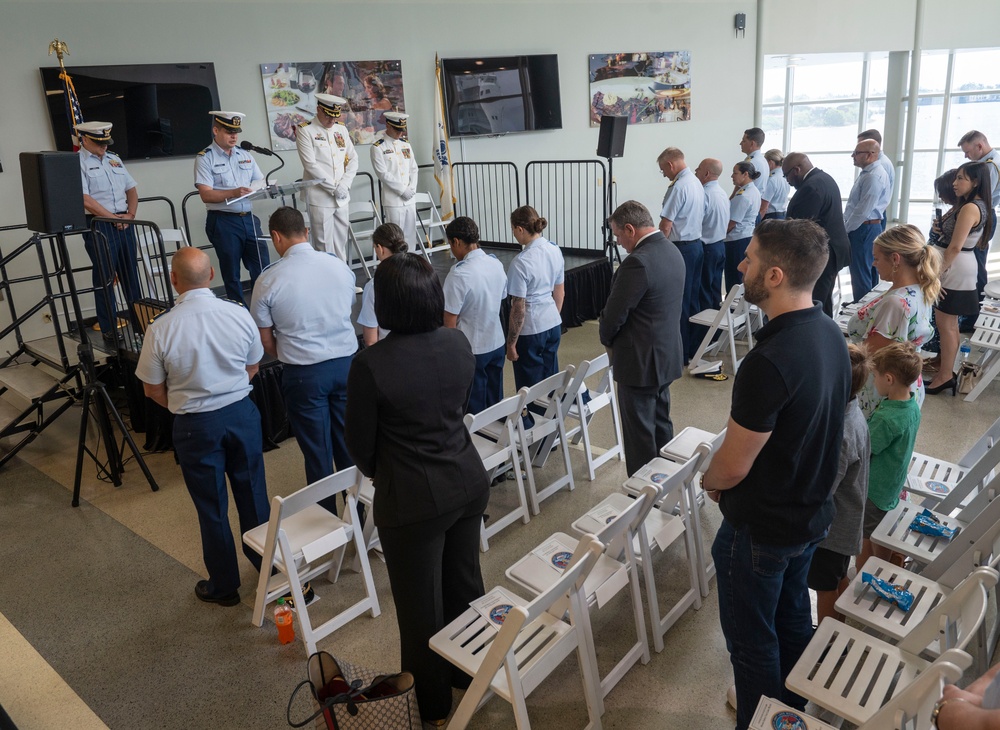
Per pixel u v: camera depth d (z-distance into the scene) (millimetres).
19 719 2543
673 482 2555
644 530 2600
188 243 6074
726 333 5887
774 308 1794
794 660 2215
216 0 6441
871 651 2023
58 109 5816
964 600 1871
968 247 4680
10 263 5797
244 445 2973
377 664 2729
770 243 1745
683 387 5340
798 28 10148
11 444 4898
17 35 5613
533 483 3672
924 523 2672
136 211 6215
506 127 8383
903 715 1643
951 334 4820
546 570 2527
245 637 2912
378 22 7391
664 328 3330
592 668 2299
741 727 2115
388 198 6598
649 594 2643
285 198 7020
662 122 9656
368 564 2943
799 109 12359
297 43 6938
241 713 2523
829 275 5480
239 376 2912
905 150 11312
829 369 1773
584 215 9547
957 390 4965
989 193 4641
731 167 10445
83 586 3305
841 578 2469
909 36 10680
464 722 2105
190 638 2918
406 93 7730
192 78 6410
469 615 2301
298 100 7027
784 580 2115
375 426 2035
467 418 3145
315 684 2229
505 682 2113
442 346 2076
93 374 4051
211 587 3125
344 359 3303
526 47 8430
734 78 10062
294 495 2555
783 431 1783
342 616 2852
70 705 2596
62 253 3889
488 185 8578
